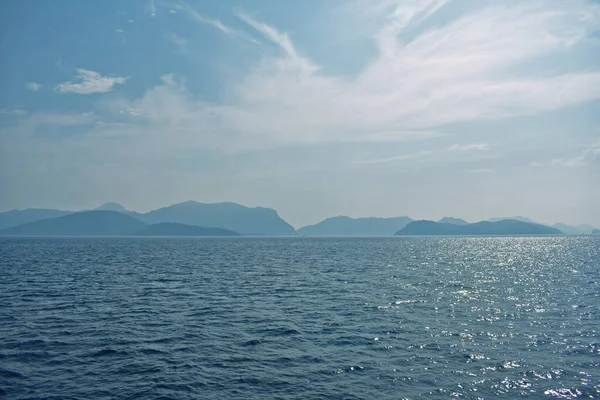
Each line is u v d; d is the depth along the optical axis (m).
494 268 69.56
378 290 43.84
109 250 134.50
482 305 35.16
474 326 27.91
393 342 24.27
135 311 33.03
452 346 23.38
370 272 63.12
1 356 21.62
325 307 34.62
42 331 26.67
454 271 64.44
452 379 18.52
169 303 36.56
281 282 50.91
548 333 26.06
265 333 26.38
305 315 31.53
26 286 46.69
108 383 18.19
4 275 57.53
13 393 17.06
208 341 24.58
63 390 17.41
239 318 30.59
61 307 34.59
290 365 20.48
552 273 60.94
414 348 23.03
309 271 64.88
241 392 17.28
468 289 44.34
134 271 64.38
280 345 23.80
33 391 17.28
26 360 21.08
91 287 46.22
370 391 17.30
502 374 19.05
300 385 17.98
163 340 24.77
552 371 19.39
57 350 22.70
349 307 34.53
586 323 28.64
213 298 39.25
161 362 20.88
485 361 20.84
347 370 19.75
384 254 113.62
